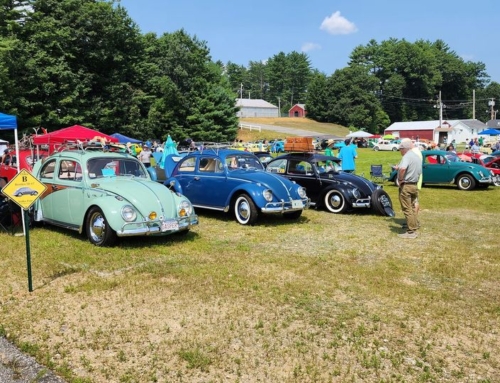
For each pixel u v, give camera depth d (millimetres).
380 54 109875
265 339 4316
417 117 110500
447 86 116938
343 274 6320
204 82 51188
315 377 3652
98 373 3701
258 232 9062
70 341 4258
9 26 34188
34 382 3568
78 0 40406
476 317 4914
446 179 17172
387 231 9352
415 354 4078
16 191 5434
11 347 4148
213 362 3881
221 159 10273
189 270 6348
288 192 9711
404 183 8633
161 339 4301
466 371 3799
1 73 31250
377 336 4418
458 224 10141
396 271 6520
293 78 132750
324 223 10148
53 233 8586
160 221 7520
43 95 36781
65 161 8398
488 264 6949
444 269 6594
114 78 43406
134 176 8664
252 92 143500
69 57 39438
